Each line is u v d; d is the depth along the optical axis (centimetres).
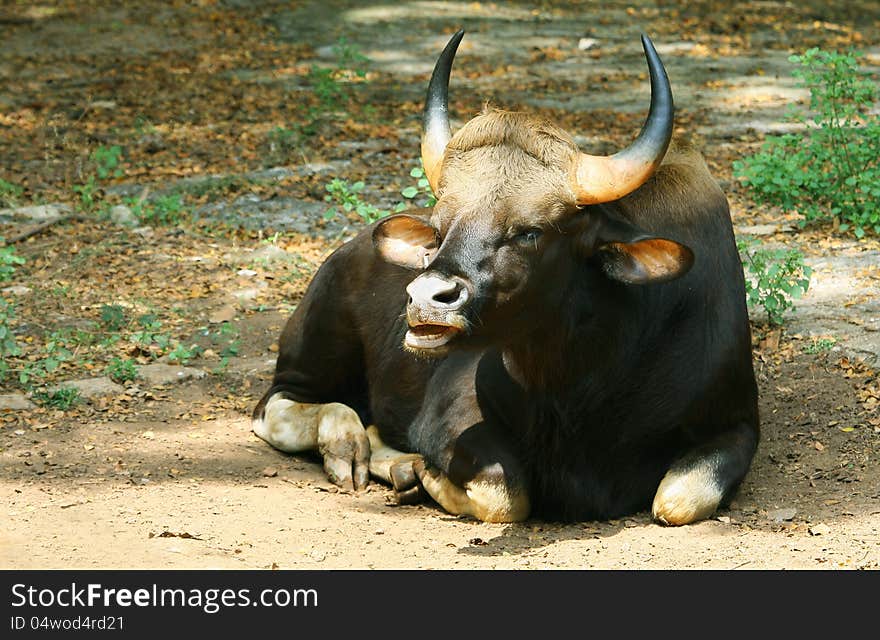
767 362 1903
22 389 1853
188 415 1795
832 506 1456
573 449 1445
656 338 1434
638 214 1438
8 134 3550
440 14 5434
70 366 1945
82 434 1700
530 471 1466
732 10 5553
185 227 2666
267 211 2794
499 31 5134
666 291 1430
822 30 5147
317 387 1756
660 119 1291
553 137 1298
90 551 1313
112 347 2030
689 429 1458
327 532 1411
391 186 2961
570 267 1320
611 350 1396
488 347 1290
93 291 2288
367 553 1344
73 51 4775
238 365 1991
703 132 3528
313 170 3112
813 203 2644
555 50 4791
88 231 2641
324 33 5081
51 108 3869
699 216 1502
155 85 4212
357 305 1703
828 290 2205
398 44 4894
